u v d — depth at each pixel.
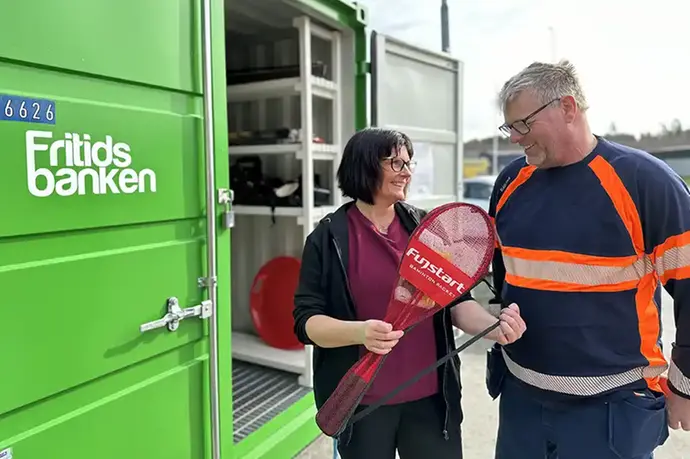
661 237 1.43
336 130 3.44
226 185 2.12
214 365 1.99
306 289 1.69
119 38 1.63
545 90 1.48
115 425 1.66
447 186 4.39
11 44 1.33
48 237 1.44
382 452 1.67
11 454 1.37
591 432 1.54
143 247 1.73
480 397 3.77
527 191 1.65
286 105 3.72
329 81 3.34
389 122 3.59
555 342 1.56
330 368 1.70
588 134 1.54
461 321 1.67
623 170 1.47
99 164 1.56
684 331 1.42
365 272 1.65
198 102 1.94
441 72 4.21
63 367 1.48
